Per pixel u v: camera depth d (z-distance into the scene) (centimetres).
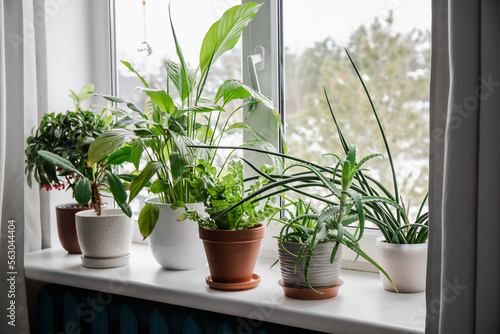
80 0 181
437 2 96
